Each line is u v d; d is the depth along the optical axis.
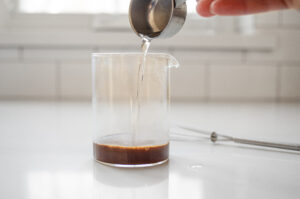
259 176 0.32
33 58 0.99
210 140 0.46
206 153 0.40
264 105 0.91
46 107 0.81
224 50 1.01
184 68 1.01
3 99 0.99
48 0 1.07
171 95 1.02
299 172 0.33
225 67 1.01
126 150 0.34
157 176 0.32
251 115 0.70
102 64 0.36
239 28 1.09
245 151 0.41
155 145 0.35
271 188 0.29
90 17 1.07
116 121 0.36
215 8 0.50
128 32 1.02
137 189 0.29
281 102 1.02
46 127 0.55
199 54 1.01
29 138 0.47
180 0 0.36
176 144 0.44
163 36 0.39
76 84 1.00
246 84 1.02
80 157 0.38
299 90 1.02
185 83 1.01
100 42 0.97
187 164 0.36
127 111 0.36
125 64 0.35
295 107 0.86
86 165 0.35
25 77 0.99
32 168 0.34
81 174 0.32
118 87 0.36
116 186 0.30
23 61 0.99
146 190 0.29
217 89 1.02
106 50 1.00
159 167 0.35
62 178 0.31
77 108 0.79
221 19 1.09
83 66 1.00
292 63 1.02
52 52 0.99
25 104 0.87
